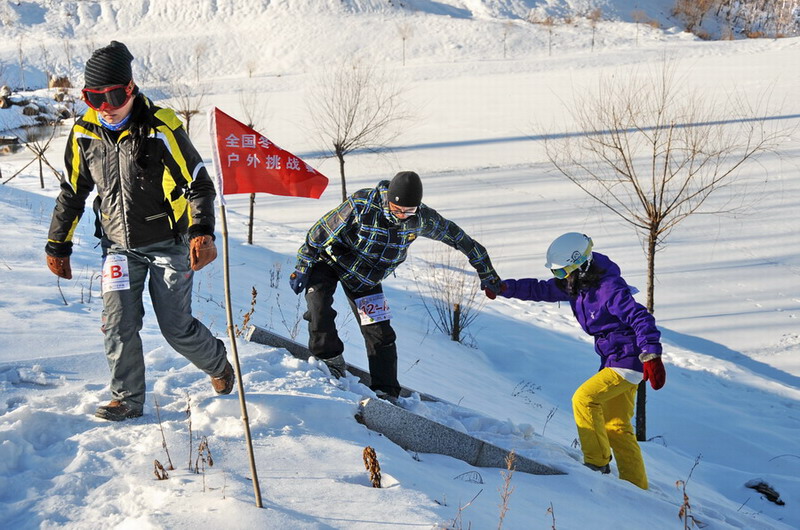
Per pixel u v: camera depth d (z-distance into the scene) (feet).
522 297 17.93
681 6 270.26
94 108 11.35
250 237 61.31
